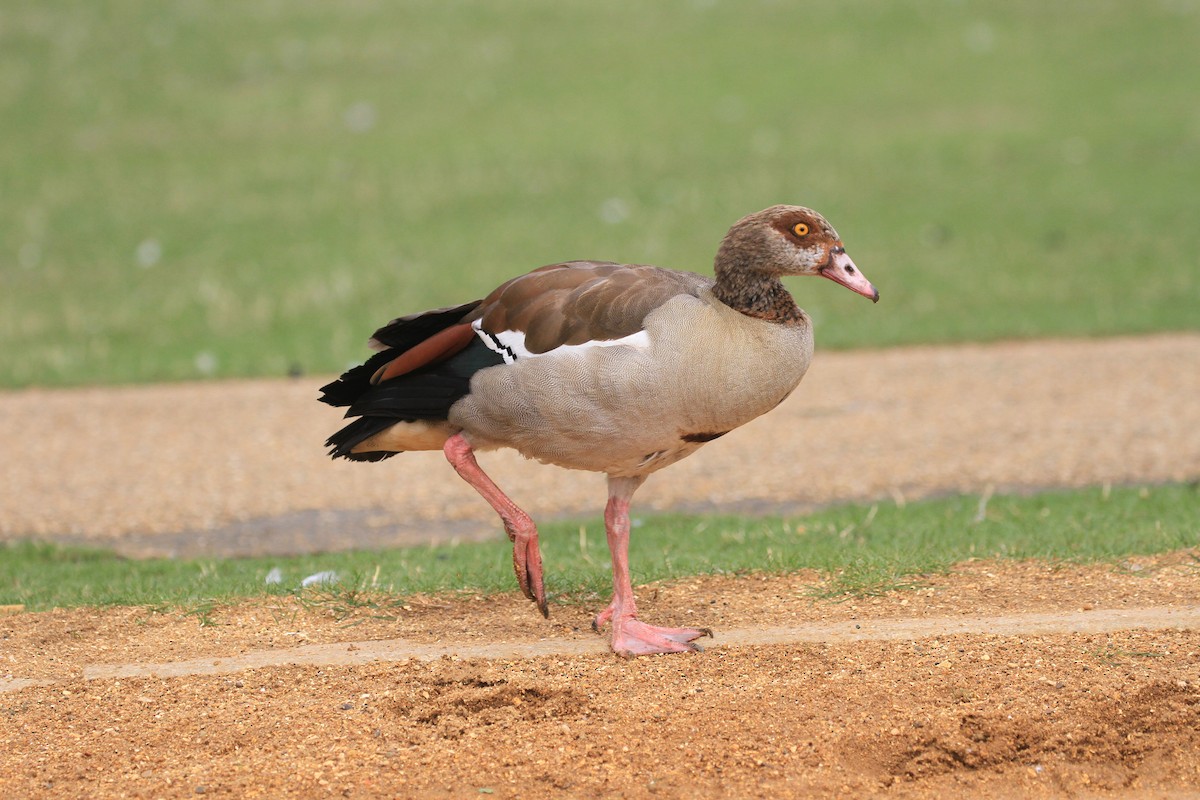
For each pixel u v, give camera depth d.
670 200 27.39
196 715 7.61
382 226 26.62
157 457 15.34
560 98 34.53
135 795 6.74
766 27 39.41
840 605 9.03
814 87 34.62
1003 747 7.08
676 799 6.64
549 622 9.05
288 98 34.88
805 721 7.29
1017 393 16.69
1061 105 32.56
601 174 29.17
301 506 13.61
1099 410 15.77
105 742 7.32
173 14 40.84
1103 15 38.91
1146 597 8.86
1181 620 8.41
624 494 8.69
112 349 20.44
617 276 8.24
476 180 29.03
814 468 14.16
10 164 30.62
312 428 16.39
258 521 13.17
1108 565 9.52
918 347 19.39
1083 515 11.52
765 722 7.29
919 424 15.56
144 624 9.16
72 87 35.38
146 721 7.57
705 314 7.94
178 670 8.30
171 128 33.00
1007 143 30.12
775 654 8.21
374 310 22.05
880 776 6.95
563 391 7.91
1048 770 6.98
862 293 8.14
